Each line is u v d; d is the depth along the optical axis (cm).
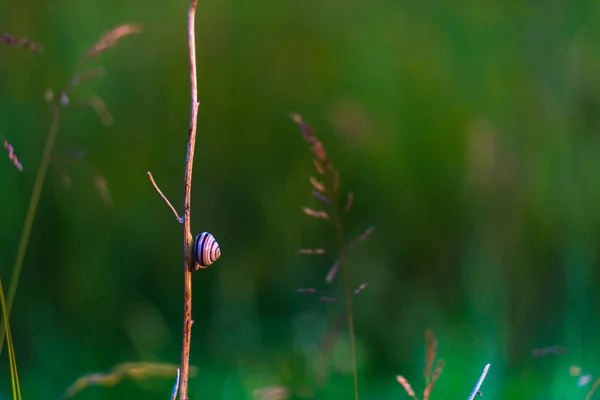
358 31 707
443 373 424
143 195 603
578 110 573
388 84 671
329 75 682
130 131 615
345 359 448
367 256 586
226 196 627
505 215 524
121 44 621
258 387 416
